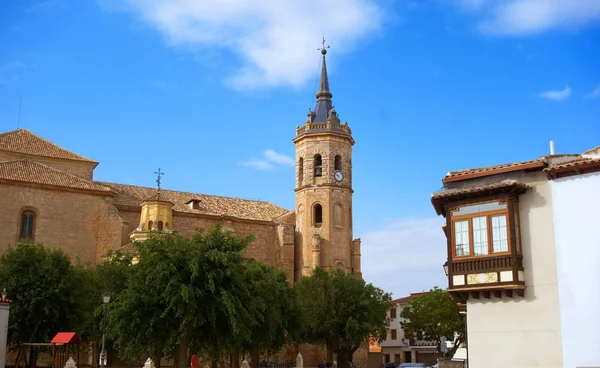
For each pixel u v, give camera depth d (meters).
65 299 45.22
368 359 79.06
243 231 75.56
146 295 35.00
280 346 52.94
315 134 77.12
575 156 25.81
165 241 37.31
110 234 62.66
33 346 43.53
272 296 46.75
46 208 60.84
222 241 37.78
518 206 26.06
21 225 59.62
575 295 23.67
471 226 26.58
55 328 45.06
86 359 56.31
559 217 24.62
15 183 59.59
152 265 35.88
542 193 25.61
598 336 22.92
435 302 73.69
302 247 75.19
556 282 24.56
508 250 25.33
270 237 77.38
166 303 35.03
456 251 26.80
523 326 25.05
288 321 54.16
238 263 37.62
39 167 63.59
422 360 94.94
